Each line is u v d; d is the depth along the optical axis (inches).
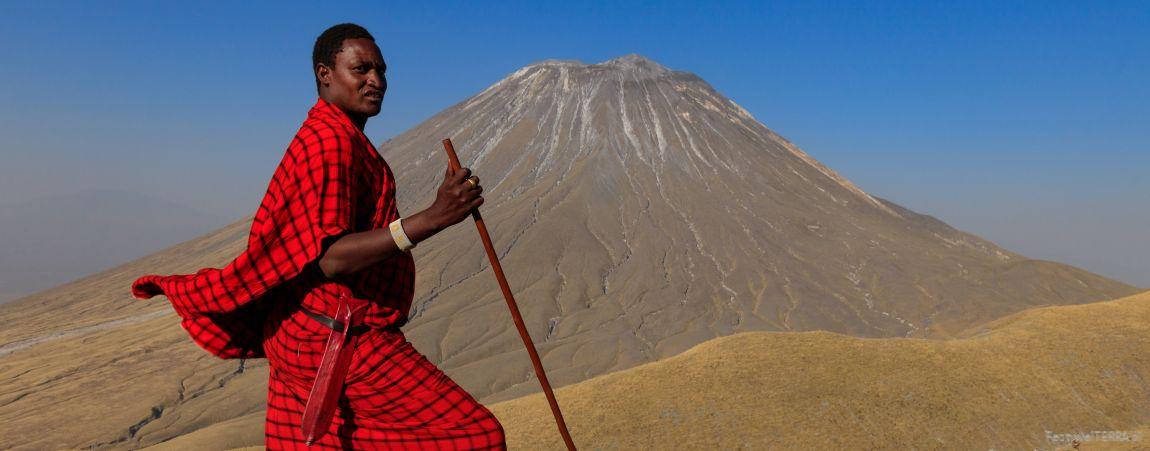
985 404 1428.4
